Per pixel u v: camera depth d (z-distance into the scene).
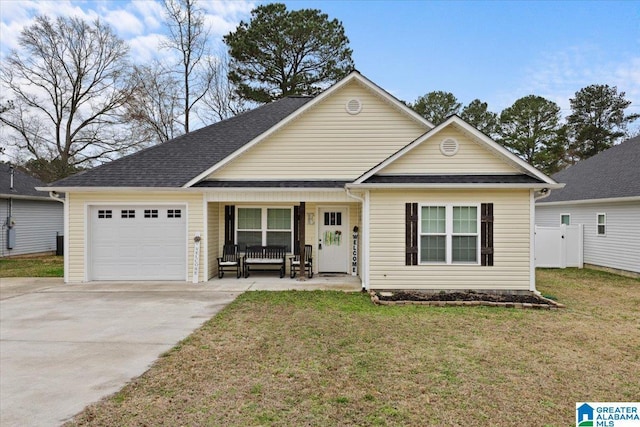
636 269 13.16
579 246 15.88
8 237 19.14
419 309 8.26
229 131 14.23
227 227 12.83
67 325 7.06
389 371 4.95
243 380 4.66
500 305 8.54
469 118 37.94
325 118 11.97
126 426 3.64
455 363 5.23
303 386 4.50
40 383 4.59
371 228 10.07
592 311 8.25
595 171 17.50
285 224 12.91
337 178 11.91
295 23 24.41
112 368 5.04
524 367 5.12
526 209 9.91
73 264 11.52
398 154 10.17
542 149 36.12
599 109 40.00
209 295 9.68
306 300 9.04
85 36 28.44
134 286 10.87
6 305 8.70
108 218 11.70
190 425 3.66
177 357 5.42
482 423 3.73
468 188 9.84
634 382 4.70
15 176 21.45
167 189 11.24
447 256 9.95
